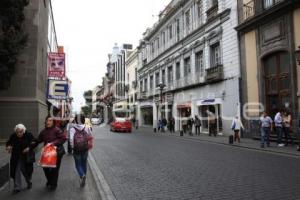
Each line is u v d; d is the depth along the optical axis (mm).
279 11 20719
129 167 11938
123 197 7707
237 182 9109
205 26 31516
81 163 8992
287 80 20656
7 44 13812
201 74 32281
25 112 16953
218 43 29656
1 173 8508
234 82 26219
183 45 37406
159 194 7941
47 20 24953
